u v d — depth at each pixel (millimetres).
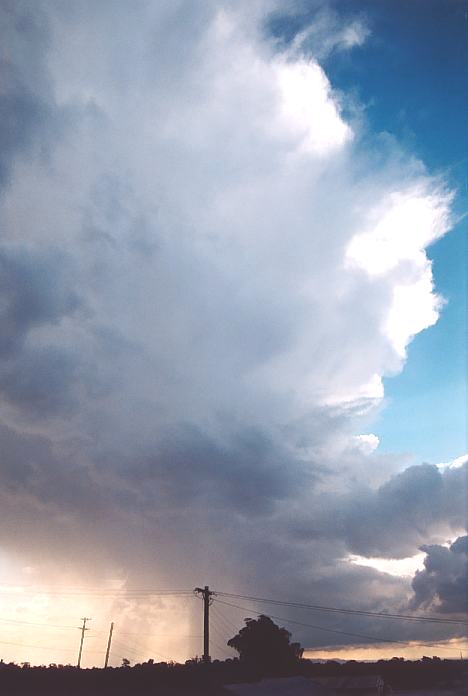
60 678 46625
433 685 64625
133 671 49562
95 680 47188
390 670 68562
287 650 76312
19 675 46219
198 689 48281
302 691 50906
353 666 71375
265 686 50844
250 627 78312
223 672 59438
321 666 73500
